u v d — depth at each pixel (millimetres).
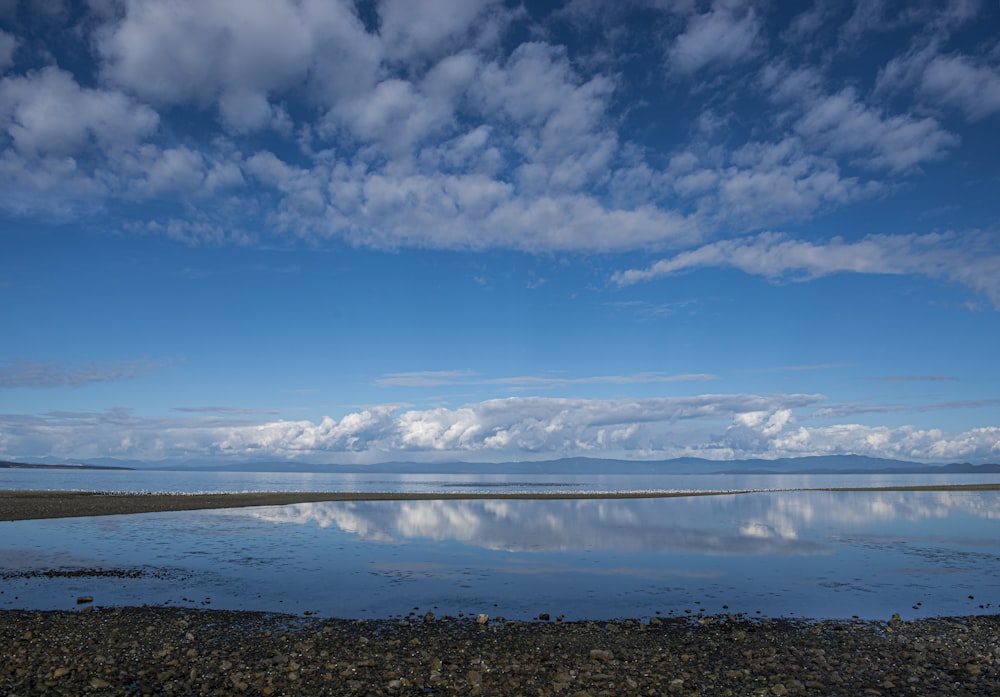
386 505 79000
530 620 22094
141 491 119000
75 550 37344
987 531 49812
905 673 16625
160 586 27359
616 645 19156
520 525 54000
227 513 63875
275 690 15156
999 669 16938
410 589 27062
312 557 35375
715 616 22797
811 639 19844
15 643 18750
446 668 16875
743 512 70000
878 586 28156
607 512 69500
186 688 15273
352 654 17984
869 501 92000
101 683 15477
